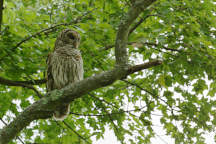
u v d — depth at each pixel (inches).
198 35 413.1
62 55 427.5
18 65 366.9
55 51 430.3
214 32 434.0
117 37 296.0
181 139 453.4
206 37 407.5
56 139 493.4
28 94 470.9
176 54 454.9
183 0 403.9
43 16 422.0
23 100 477.7
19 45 379.6
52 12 428.8
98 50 437.7
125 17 293.4
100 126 492.7
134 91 485.4
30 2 405.7
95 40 434.9
